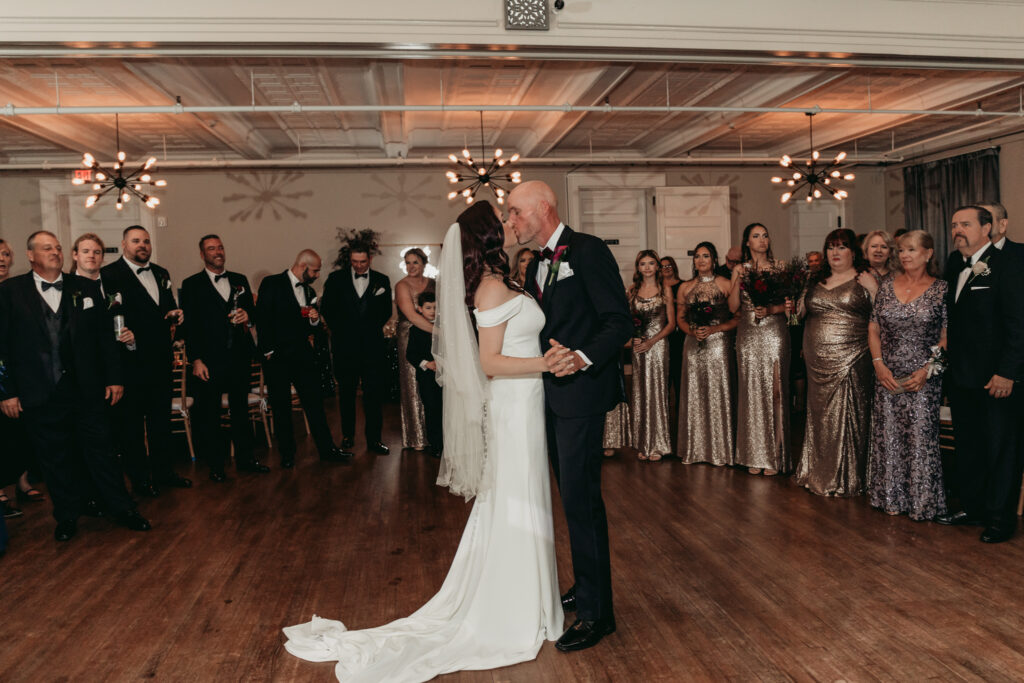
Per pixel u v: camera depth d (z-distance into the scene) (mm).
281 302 5246
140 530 3906
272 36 4555
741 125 8609
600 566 2502
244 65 6191
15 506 4488
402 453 5789
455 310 2477
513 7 4777
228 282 4961
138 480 4605
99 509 4207
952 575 2959
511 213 2531
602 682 2242
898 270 3998
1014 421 3309
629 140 10070
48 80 6574
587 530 2471
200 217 10070
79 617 2826
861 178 11586
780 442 4672
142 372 4543
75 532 3891
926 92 7887
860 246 4109
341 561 3385
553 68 6520
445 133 9406
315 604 2902
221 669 2398
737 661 2334
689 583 2975
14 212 9711
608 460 5328
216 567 3342
